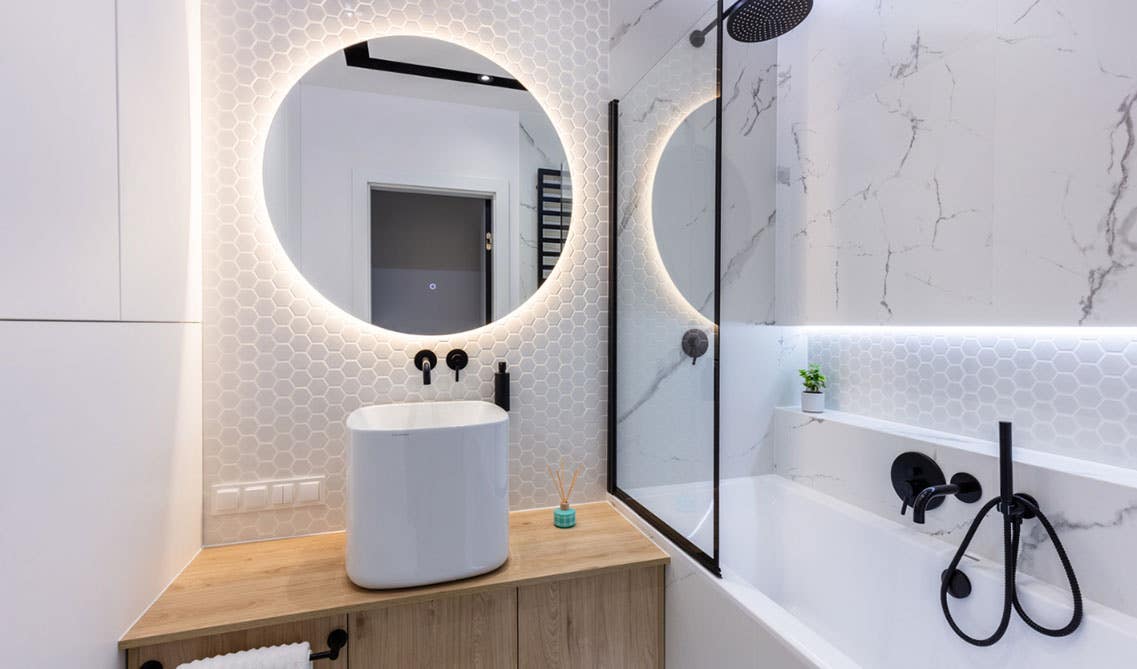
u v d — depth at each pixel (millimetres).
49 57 762
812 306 1948
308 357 1529
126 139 1002
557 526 1588
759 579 1894
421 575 1171
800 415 1920
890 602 1437
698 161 1258
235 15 1465
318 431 1537
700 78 1250
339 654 1136
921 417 1612
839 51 1829
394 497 1155
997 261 1307
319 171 1543
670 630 1377
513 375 1733
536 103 1753
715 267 1177
